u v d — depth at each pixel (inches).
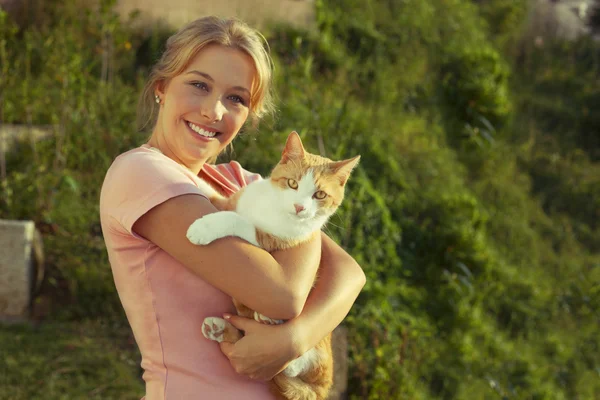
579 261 285.4
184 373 62.0
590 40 466.0
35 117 208.8
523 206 295.1
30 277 156.8
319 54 280.8
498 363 208.5
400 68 308.5
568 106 390.0
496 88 315.3
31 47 218.1
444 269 223.8
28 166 183.6
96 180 188.4
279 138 201.5
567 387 222.2
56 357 142.3
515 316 237.6
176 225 61.5
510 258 265.9
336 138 222.5
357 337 166.9
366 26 317.4
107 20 213.8
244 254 60.9
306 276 64.0
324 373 78.0
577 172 337.1
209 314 64.3
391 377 160.4
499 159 310.8
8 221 155.5
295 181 85.0
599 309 260.8
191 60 69.8
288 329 62.6
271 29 274.2
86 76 201.5
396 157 251.0
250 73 72.2
